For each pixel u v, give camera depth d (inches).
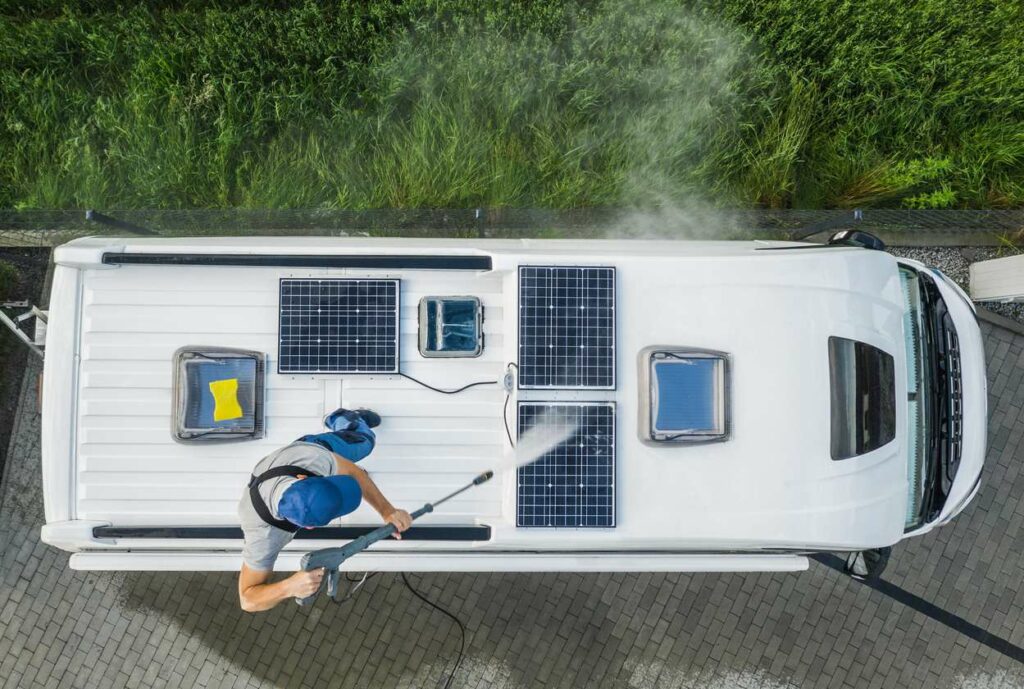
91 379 153.1
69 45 226.5
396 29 229.0
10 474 218.2
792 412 155.1
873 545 159.0
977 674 222.8
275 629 217.6
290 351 153.6
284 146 228.7
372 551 161.2
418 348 157.0
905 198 232.4
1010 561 226.5
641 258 155.7
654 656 221.3
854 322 159.9
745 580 223.8
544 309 152.7
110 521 153.3
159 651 216.4
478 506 156.9
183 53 224.4
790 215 226.1
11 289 223.0
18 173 221.9
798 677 221.6
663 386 152.1
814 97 233.3
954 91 232.1
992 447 230.2
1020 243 230.7
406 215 220.1
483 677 219.3
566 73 226.5
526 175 227.3
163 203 223.6
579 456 151.6
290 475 125.3
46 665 214.5
